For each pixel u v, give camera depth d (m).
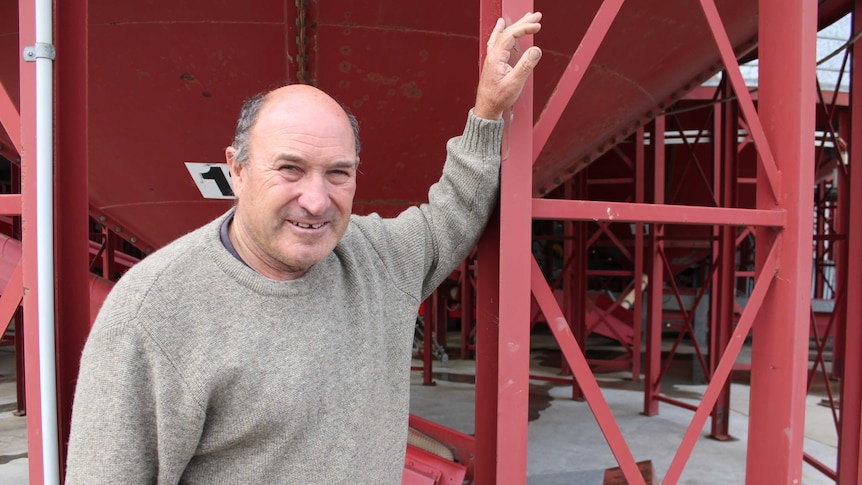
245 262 1.21
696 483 3.86
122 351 1.02
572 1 2.30
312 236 1.14
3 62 2.56
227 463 1.14
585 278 5.85
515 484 1.63
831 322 4.08
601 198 7.89
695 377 6.89
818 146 6.87
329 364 1.18
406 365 1.42
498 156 1.57
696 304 5.53
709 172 7.14
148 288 1.05
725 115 4.53
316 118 1.11
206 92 2.46
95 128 2.71
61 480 1.50
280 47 2.28
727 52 1.84
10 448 4.37
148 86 2.45
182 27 2.23
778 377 1.97
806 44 1.88
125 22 2.22
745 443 4.63
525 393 1.62
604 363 6.86
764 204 1.99
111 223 3.84
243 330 1.09
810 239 1.93
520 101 1.58
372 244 1.43
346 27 2.24
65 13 1.49
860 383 3.04
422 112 2.59
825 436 4.89
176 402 1.05
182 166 2.93
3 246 2.49
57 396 1.49
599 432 4.88
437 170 2.94
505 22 1.53
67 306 1.53
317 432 1.16
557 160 3.45
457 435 3.27
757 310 1.93
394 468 1.34
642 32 2.62
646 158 7.13
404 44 2.32
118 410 1.02
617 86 2.93
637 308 6.61
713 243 5.72
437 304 8.12
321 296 1.22
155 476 1.09
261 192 1.12
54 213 1.45
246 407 1.09
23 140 1.42
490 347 1.76
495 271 1.73
